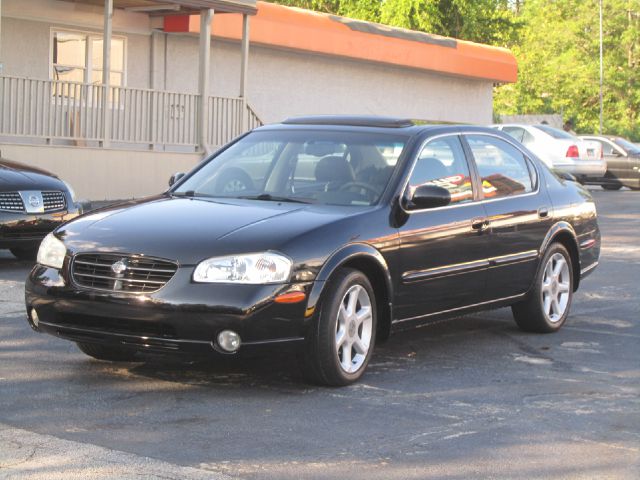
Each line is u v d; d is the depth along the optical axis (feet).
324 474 16.42
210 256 20.70
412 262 23.66
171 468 16.48
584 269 30.83
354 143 25.16
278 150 25.59
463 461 17.28
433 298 24.56
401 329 23.97
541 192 28.91
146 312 20.58
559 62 243.60
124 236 21.49
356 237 22.25
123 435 18.25
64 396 20.85
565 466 17.16
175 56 78.59
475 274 25.77
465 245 25.31
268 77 86.48
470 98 110.83
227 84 82.58
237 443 17.95
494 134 28.09
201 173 25.93
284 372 23.27
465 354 26.14
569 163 89.40
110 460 16.80
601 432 19.25
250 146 26.18
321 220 22.15
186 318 20.39
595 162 90.43
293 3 159.63
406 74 101.45
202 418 19.44
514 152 28.60
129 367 23.47
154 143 66.59
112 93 66.28
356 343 22.43
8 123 60.34
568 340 28.48
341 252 21.74
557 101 245.24
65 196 39.83
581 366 25.12
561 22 255.29
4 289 34.19
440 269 24.54
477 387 22.58
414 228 23.77
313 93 90.89
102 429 18.60
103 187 63.00
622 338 28.91
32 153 58.65
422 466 16.96
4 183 38.47
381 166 24.40
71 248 21.74
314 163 24.84
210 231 21.44
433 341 27.76
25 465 16.46
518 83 247.50
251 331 20.48
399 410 20.43
